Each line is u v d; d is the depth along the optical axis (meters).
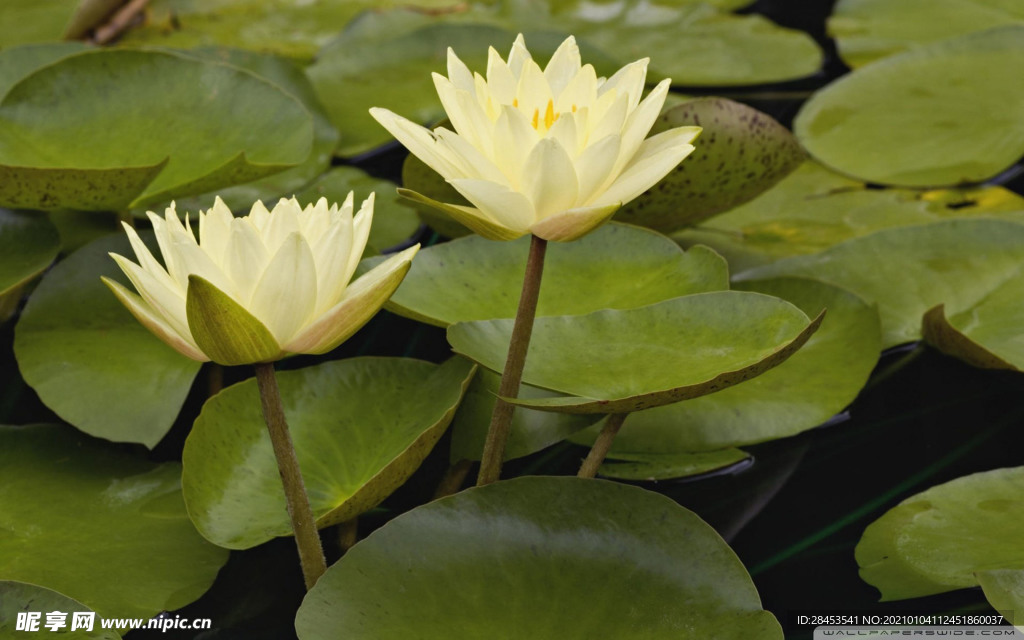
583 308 2.32
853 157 2.56
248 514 2.25
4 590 2.22
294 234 1.88
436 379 2.30
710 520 2.30
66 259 2.37
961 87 2.61
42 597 2.22
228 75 2.46
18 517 2.27
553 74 2.21
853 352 2.35
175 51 2.54
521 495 2.23
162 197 2.38
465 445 2.29
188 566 2.26
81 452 2.31
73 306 2.35
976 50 2.65
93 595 2.24
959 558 2.25
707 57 2.73
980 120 2.57
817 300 2.38
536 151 1.97
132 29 2.75
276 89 2.46
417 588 2.21
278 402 2.18
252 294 1.97
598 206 2.13
